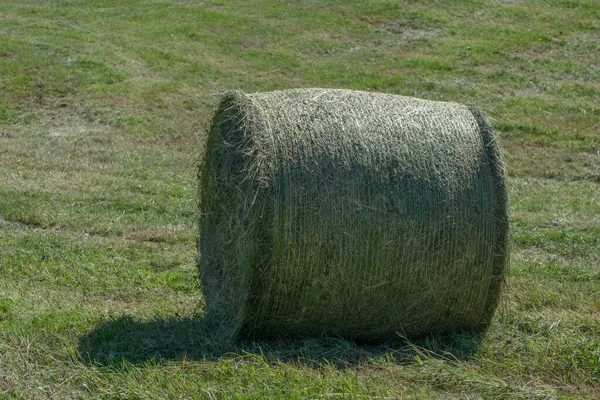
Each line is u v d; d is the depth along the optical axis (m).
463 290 6.89
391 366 6.46
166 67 21.38
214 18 25.56
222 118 7.30
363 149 6.70
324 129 6.73
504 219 6.85
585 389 6.12
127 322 7.25
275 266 6.54
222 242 7.29
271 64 21.88
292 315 6.77
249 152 6.59
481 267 6.86
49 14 26.08
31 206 11.37
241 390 5.91
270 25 24.89
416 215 6.66
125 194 12.20
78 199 11.83
